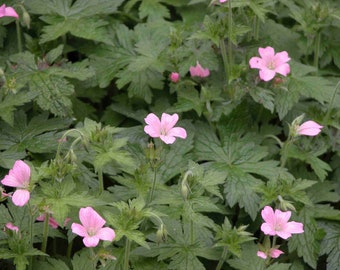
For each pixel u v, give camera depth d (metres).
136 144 6.00
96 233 4.30
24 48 7.08
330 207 5.98
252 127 6.60
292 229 4.80
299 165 6.41
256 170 5.92
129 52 7.08
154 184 5.13
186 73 6.83
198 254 5.11
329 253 5.72
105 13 6.97
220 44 6.31
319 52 7.43
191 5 7.70
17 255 4.72
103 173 6.04
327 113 6.36
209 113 6.36
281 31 7.45
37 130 5.94
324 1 7.49
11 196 4.73
